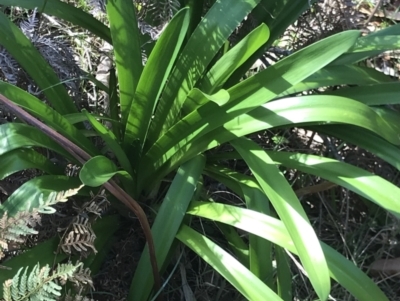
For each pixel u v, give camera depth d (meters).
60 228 0.67
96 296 0.80
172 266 0.83
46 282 0.54
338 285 0.86
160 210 0.71
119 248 0.81
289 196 0.65
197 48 0.71
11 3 0.75
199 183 0.80
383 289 0.90
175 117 0.75
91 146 0.74
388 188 0.66
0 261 0.69
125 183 0.77
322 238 0.94
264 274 0.68
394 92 0.75
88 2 0.80
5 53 0.79
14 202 0.63
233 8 0.70
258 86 0.68
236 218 0.68
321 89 0.99
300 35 0.96
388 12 1.18
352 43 0.63
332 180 0.70
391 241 0.91
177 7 0.78
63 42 0.87
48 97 0.74
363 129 0.77
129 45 0.72
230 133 0.71
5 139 0.64
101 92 0.99
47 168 0.72
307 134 1.03
